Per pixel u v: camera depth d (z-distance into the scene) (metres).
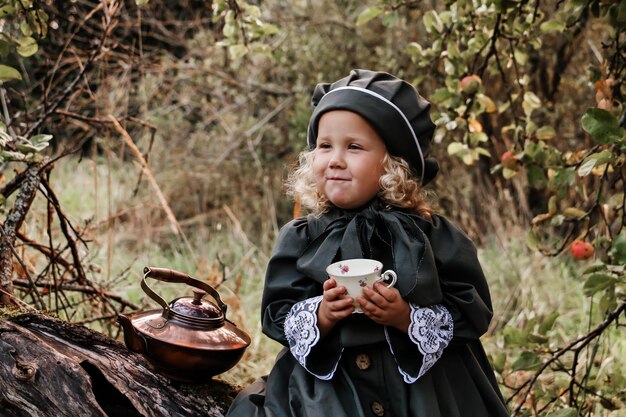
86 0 6.58
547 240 5.62
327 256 2.24
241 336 2.37
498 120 5.89
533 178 2.93
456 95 3.18
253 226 6.29
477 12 3.14
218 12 3.22
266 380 2.40
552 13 5.67
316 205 2.37
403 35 6.17
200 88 6.95
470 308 2.22
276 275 2.32
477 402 2.30
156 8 7.74
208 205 6.71
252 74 6.81
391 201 2.28
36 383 2.10
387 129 2.22
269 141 6.78
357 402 2.16
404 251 2.18
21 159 2.48
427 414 2.14
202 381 2.32
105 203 6.15
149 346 2.23
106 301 3.20
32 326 2.27
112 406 2.27
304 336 2.16
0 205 2.61
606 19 2.95
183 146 6.90
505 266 5.07
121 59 5.70
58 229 4.48
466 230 5.97
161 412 2.22
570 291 4.76
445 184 6.17
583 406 2.91
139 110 6.27
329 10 6.70
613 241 2.58
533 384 2.82
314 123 2.32
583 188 2.88
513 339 2.81
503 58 3.43
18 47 2.72
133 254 5.28
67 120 3.56
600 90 2.84
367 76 2.30
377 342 2.20
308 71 6.58
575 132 5.93
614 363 3.63
